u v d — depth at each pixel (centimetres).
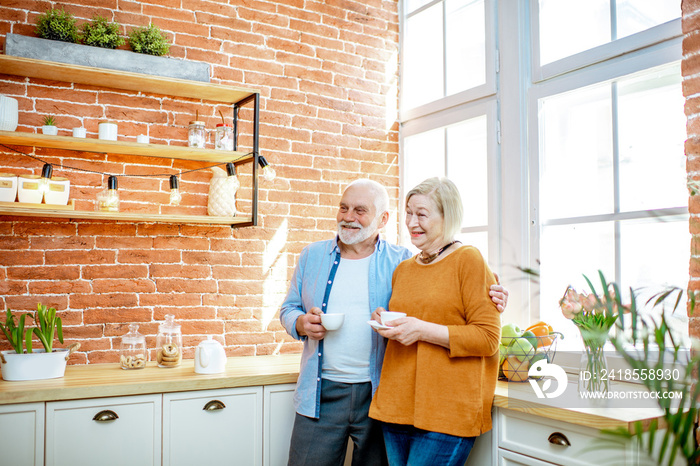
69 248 266
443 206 194
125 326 276
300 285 237
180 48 293
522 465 196
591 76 246
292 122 321
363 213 220
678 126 217
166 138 288
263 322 307
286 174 317
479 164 310
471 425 182
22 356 224
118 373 244
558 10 265
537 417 191
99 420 214
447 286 190
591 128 250
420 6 348
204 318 293
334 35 337
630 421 160
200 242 294
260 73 313
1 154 256
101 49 262
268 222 311
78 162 270
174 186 271
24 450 204
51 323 238
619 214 236
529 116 273
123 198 279
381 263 224
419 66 347
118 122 278
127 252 278
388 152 352
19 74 257
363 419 213
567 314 191
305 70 326
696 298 181
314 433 215
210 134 296
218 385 235
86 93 272
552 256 262
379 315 194
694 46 193
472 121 308
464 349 180
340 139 335
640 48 230
